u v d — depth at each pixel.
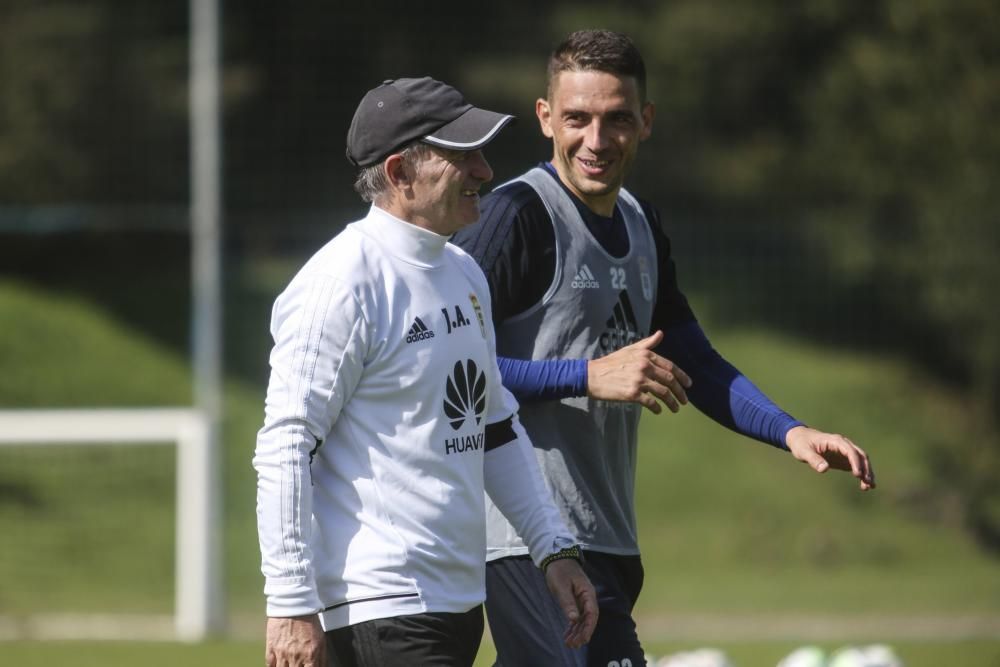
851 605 43.97
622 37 13.38
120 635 35.78
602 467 13.28
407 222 11.02
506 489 11.91
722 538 52.91
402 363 10.77
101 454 53.56
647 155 69.62
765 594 45.78
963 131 57.97
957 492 56.06
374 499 10.73
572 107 13.15
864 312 63.72
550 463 13.09
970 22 58.56
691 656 21.48
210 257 36.19
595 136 13.06
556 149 13.50
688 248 65.06
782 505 55.31
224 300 61.66
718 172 69.31
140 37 64.81
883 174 61.72
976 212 56.44
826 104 64.62
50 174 62.28
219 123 36.34
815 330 63.75
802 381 61.00
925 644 33.31
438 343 10.93
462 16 65.81
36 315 60.41
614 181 13.28
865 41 63.69
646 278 13.79
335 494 10.82
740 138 69.81
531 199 13.18
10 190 62.09
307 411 10.48
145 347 60.44
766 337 63.34
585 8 69.19
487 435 11.86
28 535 47.38
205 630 35.22
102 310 62.06
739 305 64.44
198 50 36.41
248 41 63.47
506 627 13.14
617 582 13.34
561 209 13.27
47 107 62.06
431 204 10.94
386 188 11.04
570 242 13.22
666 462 57.62
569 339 13.18
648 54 69.50
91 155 63.22
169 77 64.56
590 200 13.44
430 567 10.79
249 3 63.31
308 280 10.73
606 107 13.09
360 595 10.68
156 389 58.03
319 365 10.52
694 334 14.46
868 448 58.16
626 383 12.09
